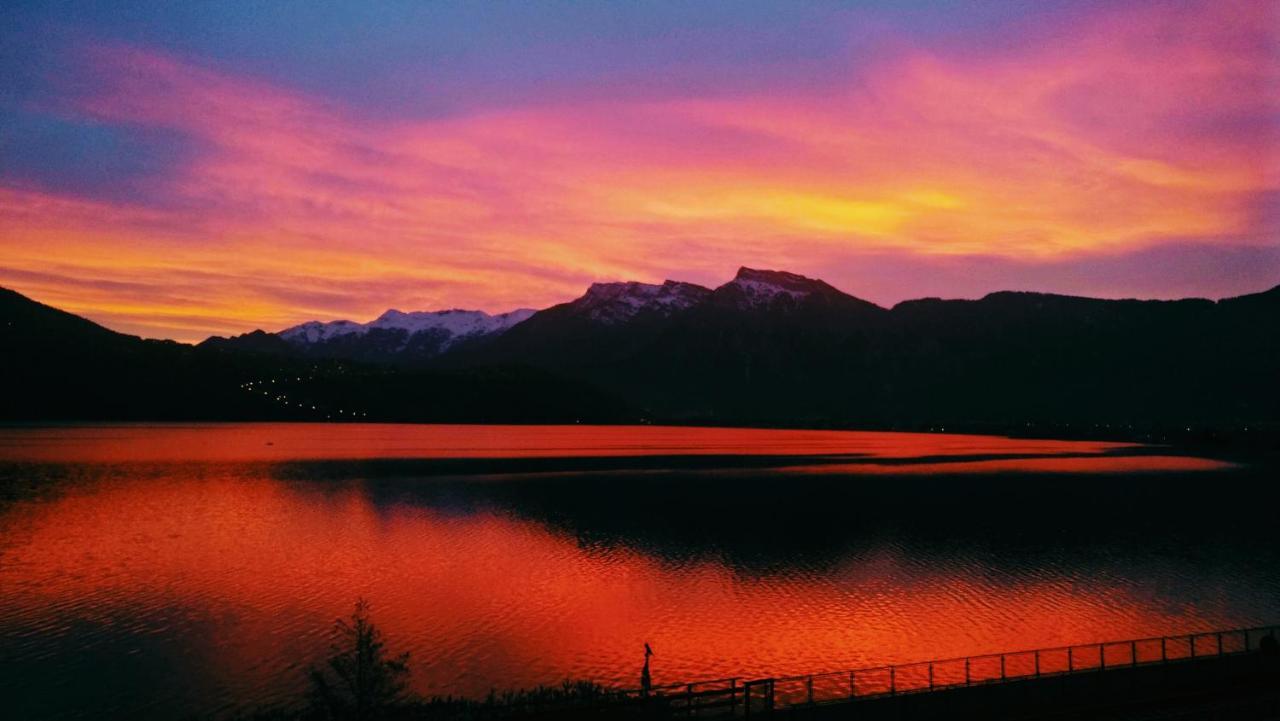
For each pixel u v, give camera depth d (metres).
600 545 76.12
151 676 42.50
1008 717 30.36
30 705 38.91
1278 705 29.80
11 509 94.69
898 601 57.44
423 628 50.94
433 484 122.75
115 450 180.50
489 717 33.12
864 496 112.75
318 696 37.84
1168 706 31.14
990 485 127.62
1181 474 149.25
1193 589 60.81
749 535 81.69
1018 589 60.69
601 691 38.56
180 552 71.88
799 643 48.75
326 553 71.88
